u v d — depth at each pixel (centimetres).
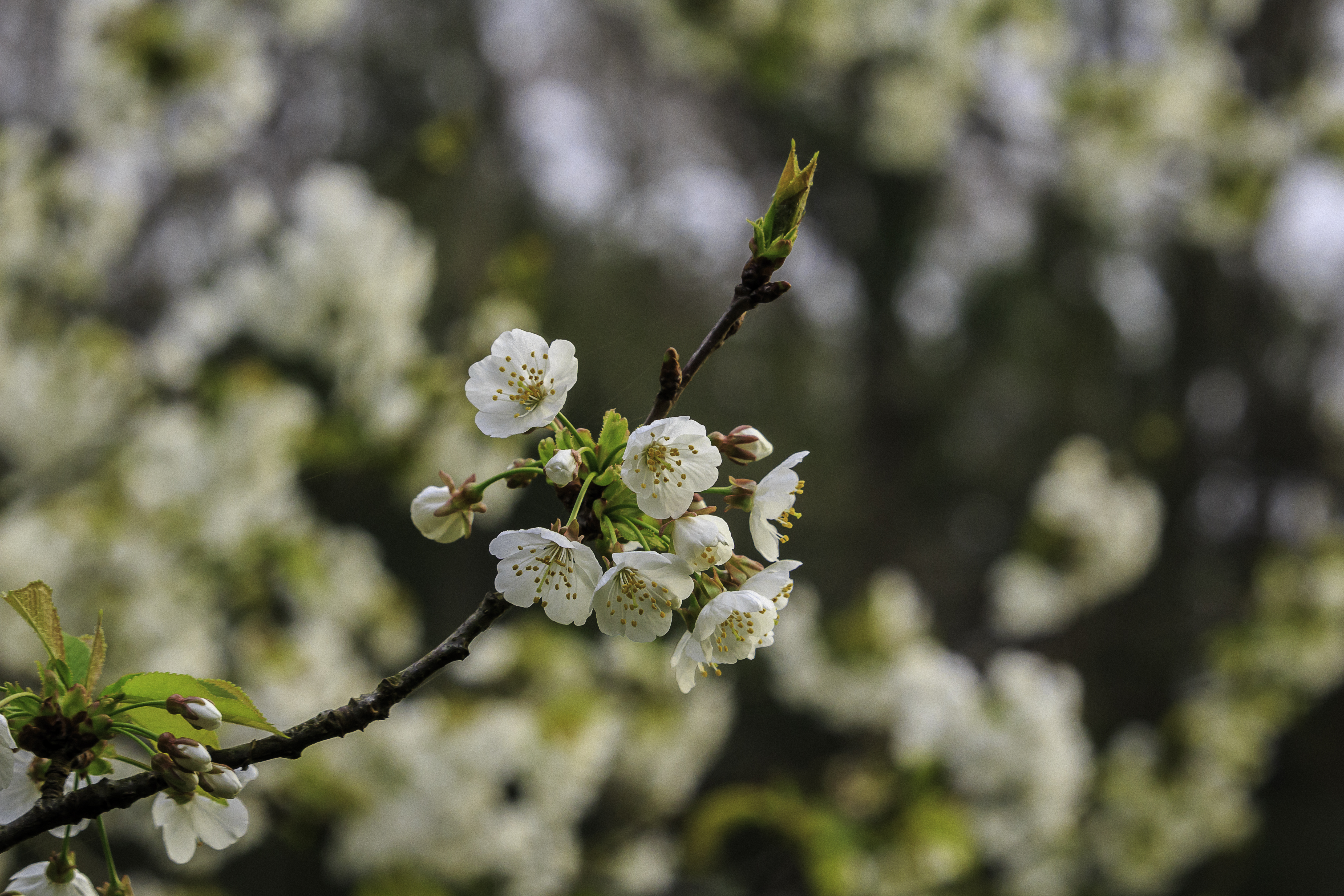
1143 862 756
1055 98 926
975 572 1625
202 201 866
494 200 1151
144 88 557
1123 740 791
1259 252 1423
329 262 509
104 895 170
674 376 174
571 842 548
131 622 502
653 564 173
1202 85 915
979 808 584
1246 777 823
